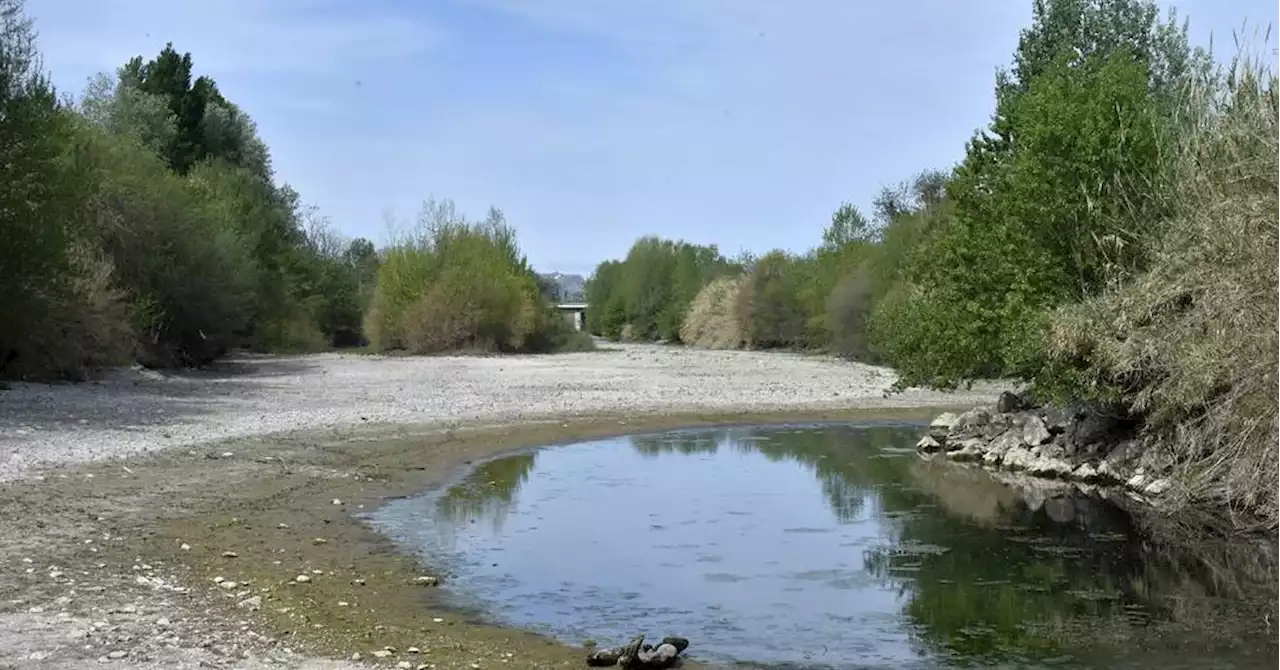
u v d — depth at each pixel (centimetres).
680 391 4159
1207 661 1055
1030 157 2372
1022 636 1140
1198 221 1758
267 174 7819
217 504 1730
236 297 5144
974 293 2573
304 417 2938
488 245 7794
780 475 2278
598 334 13975
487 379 4662
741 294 9581
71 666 863
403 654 1010
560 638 1113
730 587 1338
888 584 1361
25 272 3073
